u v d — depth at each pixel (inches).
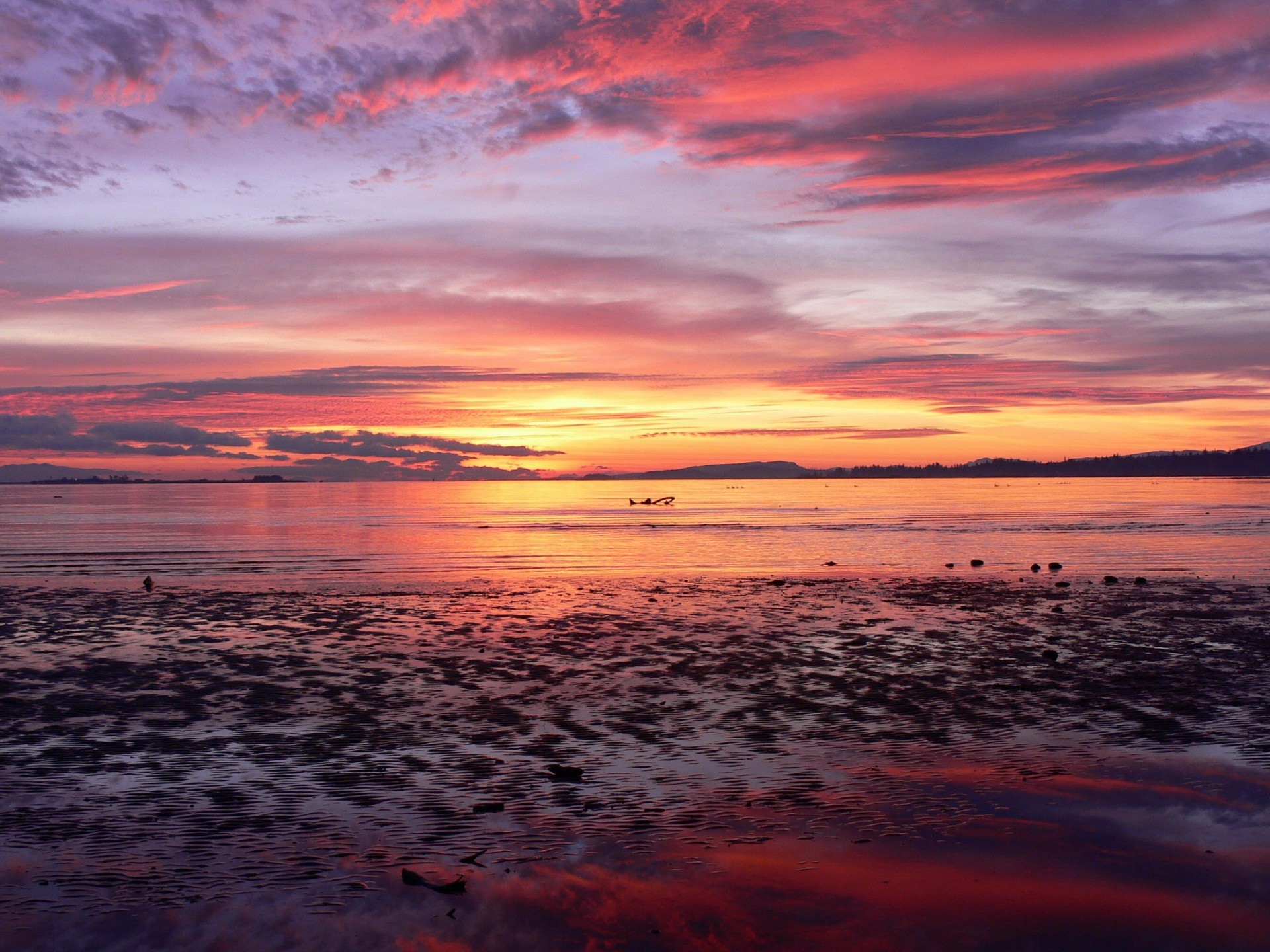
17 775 386.3
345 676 584.7
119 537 2230.6
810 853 313.3
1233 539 1999.3
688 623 821.2
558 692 542.3
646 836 327.3
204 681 569.3
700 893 283.4
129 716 483.5
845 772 396.5
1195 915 270.2
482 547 1899.6
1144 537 2112.5
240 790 370.3
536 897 280.7
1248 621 812.0
